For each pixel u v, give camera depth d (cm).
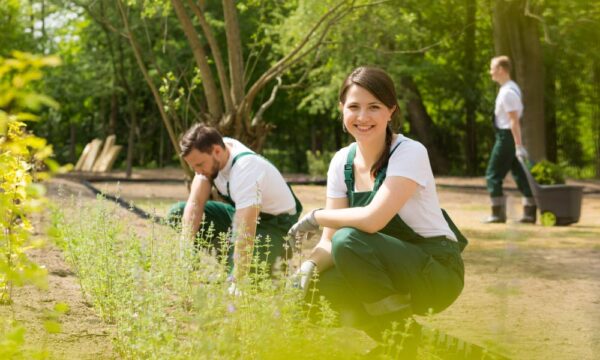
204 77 1048
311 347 330
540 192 1120
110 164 2764
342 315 389
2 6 2377
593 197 1750
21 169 373
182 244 440
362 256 369
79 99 3328
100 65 2744
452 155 3184
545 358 402
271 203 544
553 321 491
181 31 2625
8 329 361
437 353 391
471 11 2788
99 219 506
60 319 424
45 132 3747
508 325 474
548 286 625
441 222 396
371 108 389
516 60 2245
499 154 1135
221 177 552
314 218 398
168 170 3016
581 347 429
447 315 506
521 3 2109
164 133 3731
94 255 486
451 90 3067
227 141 563
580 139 3238
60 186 629
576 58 2809
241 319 334
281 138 3650
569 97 3042
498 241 921
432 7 2634
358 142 398
